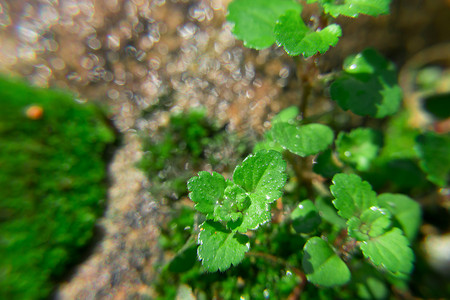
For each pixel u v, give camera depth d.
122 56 0.09
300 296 0.06
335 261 0.05
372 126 0.09
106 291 0.06
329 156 0.07
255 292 0.06
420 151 0.07
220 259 0.05
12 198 0.06
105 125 0.08
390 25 0.09
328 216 0.06
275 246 0.07
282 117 0.07
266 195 0.05
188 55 0.09
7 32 0.09
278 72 0.08
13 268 0.06
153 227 0.07
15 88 0.07
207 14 0.09
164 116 0.08
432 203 0.08
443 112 0.09
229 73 0.08
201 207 0.05
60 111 0.08
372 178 0.07
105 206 0.07
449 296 0.06
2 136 0.07
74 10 0.09
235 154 0.08
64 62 0.09
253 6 0.07
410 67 0.09
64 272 0.06
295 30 0.05
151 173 0.07
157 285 0.06
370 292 0.06
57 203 0.07
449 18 0.09
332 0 0.05
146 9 0.09
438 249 0.07
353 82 0.07
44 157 0.07
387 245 0.05
